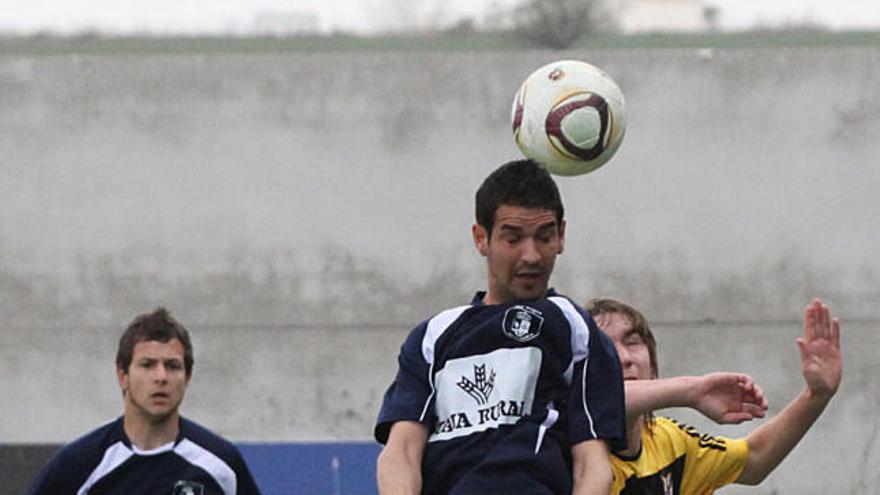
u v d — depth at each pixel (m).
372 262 53.84
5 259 53.69
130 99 54.03
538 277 14.30
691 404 16.16
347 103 54.06
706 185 53.62
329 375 53.69
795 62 53.56
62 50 60.47
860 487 52.91
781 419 18.44
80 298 53.75
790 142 53.66
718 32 61.44
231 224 53.88
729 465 18.61
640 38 61.22
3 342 53.59
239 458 21.50
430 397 14.27
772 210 53.62
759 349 53.31
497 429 13.86
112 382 53.69
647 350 18.44
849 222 53.44
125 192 53.94
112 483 20.81
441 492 14.02
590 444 13.97
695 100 53.69
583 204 53.75
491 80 54.06
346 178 54.03
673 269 53.56
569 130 20.78
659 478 18.05
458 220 53.88
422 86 54.06
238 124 54.03
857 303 53.25
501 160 53.84
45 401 53.53
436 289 53.78
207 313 53.72
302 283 53.84
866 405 52.97
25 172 53.84
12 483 50.88
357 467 49.28
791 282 53.44
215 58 54.03
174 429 21.12
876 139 53.41
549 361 14.14
